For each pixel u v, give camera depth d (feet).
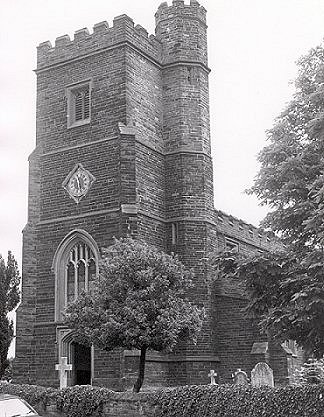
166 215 120.16
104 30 121.70
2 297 134.72
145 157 117.60
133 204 111.75
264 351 111.04
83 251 115.75
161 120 125.08
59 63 125.49
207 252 118.32
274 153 76.74
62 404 81.05
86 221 115.03
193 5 130.11
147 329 85.92
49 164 122.21
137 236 110.63
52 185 120.88
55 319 114.62
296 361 118.62
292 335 69.67
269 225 75.72
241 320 115.34
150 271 88.17
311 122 69.82
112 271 89.10
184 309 89.35
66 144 121.60
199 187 120.98
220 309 117.60
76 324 89.51
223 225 138.51
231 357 115.03
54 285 116.16
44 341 114.93
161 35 129.39
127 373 103.65
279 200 75.66
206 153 124.06
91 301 90.02
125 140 114.32
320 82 75.20
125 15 120.26
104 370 106.63
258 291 74.23
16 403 59.00
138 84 120.47
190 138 123.13
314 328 67.15
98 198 114.93
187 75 126.41
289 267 71.97
